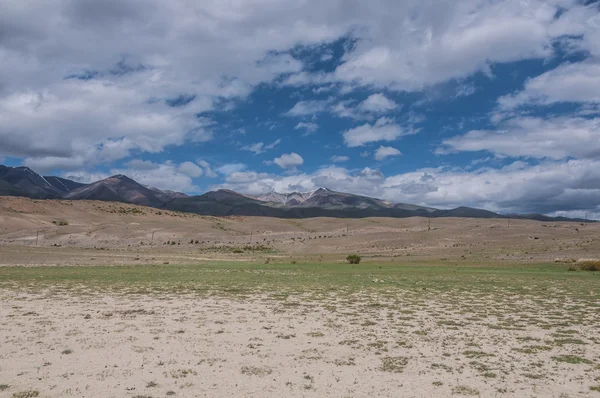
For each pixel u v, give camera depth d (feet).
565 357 54.13
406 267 244.83
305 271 214.48
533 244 423.23
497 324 75.51
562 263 266.57
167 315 81.71
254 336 64.85
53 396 39.70
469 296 114.93
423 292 123.65
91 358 52.03
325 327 72.08
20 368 47.83
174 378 45.29
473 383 44.52
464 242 482.28
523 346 59.93
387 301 104.73
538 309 92.79
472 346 59.88
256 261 317.22
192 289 126.93
